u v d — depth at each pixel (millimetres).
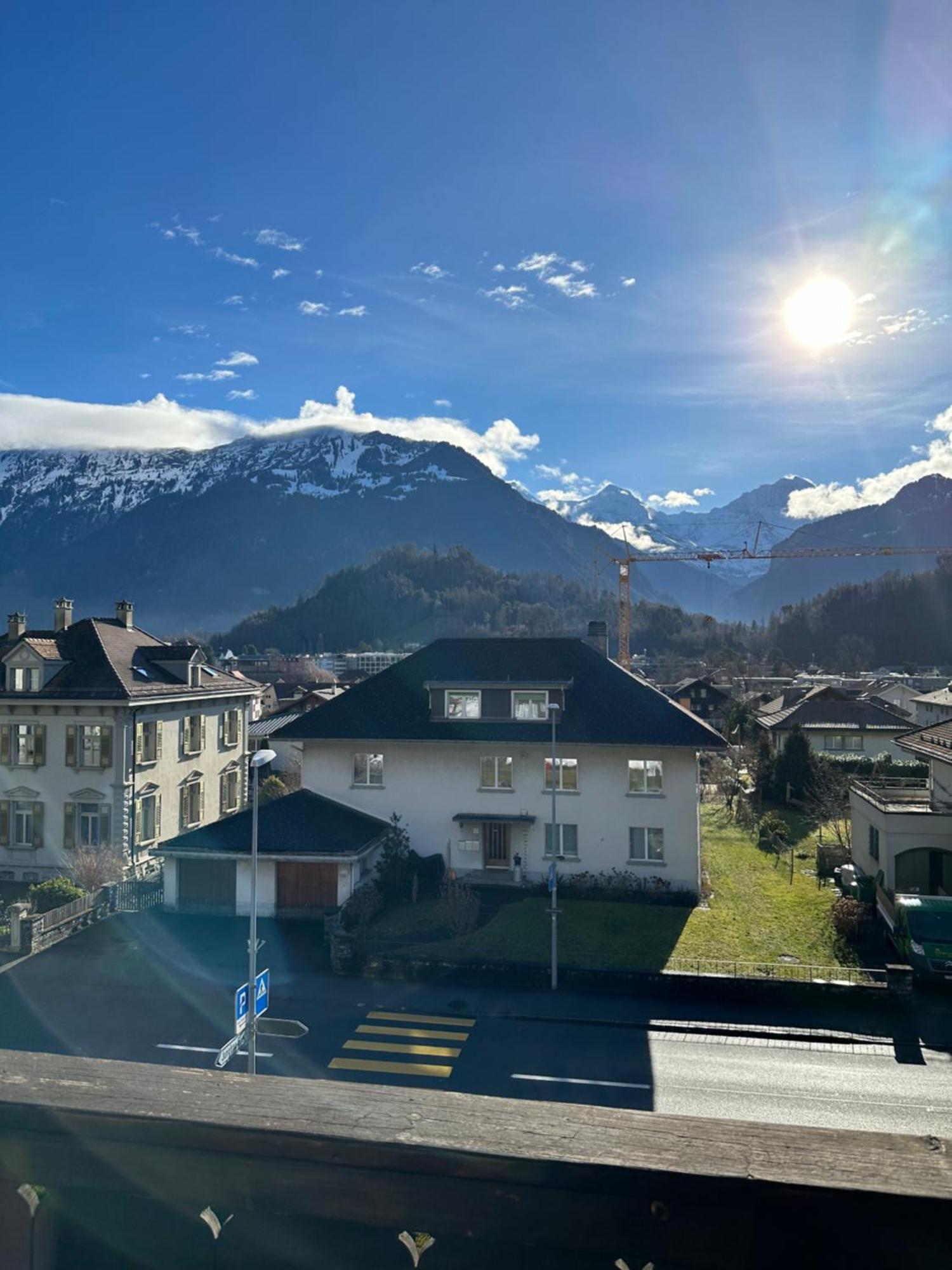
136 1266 2340
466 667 36906
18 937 26797
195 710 42188
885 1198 1933
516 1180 2078
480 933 27609
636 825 32719
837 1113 17344
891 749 63219
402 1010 22562
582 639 37781
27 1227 2355
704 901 31484
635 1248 2045
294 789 49344
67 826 36531
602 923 28469
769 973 24297
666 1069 19266
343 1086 2416
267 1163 2217
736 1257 1994
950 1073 19109
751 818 47000
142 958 26375
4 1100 2354
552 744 31078
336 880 30125
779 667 169625
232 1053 15539
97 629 40125
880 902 29828
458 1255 2203
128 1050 20281
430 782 34188
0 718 37281
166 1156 2271
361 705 35844
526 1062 19578
